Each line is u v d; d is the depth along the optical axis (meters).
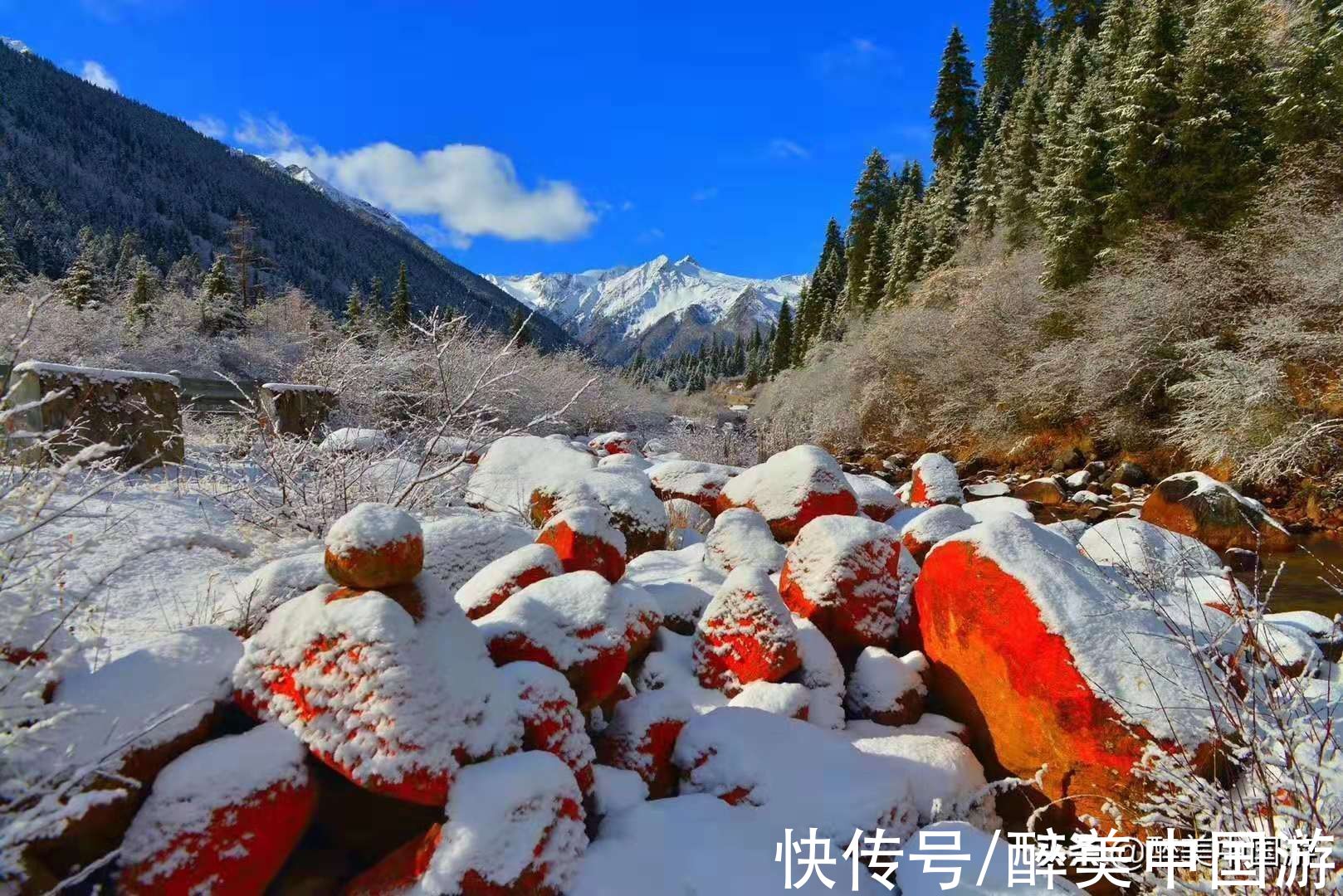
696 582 4.26
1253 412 11.47
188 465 6.39
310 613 2.09
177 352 21.14
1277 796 2.07
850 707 3.23
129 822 1.74
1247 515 8.75
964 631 3.09
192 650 2.12
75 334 16.45
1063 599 2.76
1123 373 14.99
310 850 2.03
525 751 2.12
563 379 20.80
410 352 9.91
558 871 1.91
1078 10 43.78
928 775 2.63
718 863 2.07
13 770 1.59
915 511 6.29
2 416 1.99
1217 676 2.39
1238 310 14.26
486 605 3.10
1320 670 3.06
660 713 2.72
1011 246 26.23
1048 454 17.00
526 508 5.94
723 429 19.06
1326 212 14.17
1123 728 2.46
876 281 42.09
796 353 56.97
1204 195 17.12
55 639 2.03
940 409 20.61
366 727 1.89
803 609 3.56
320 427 8.66
